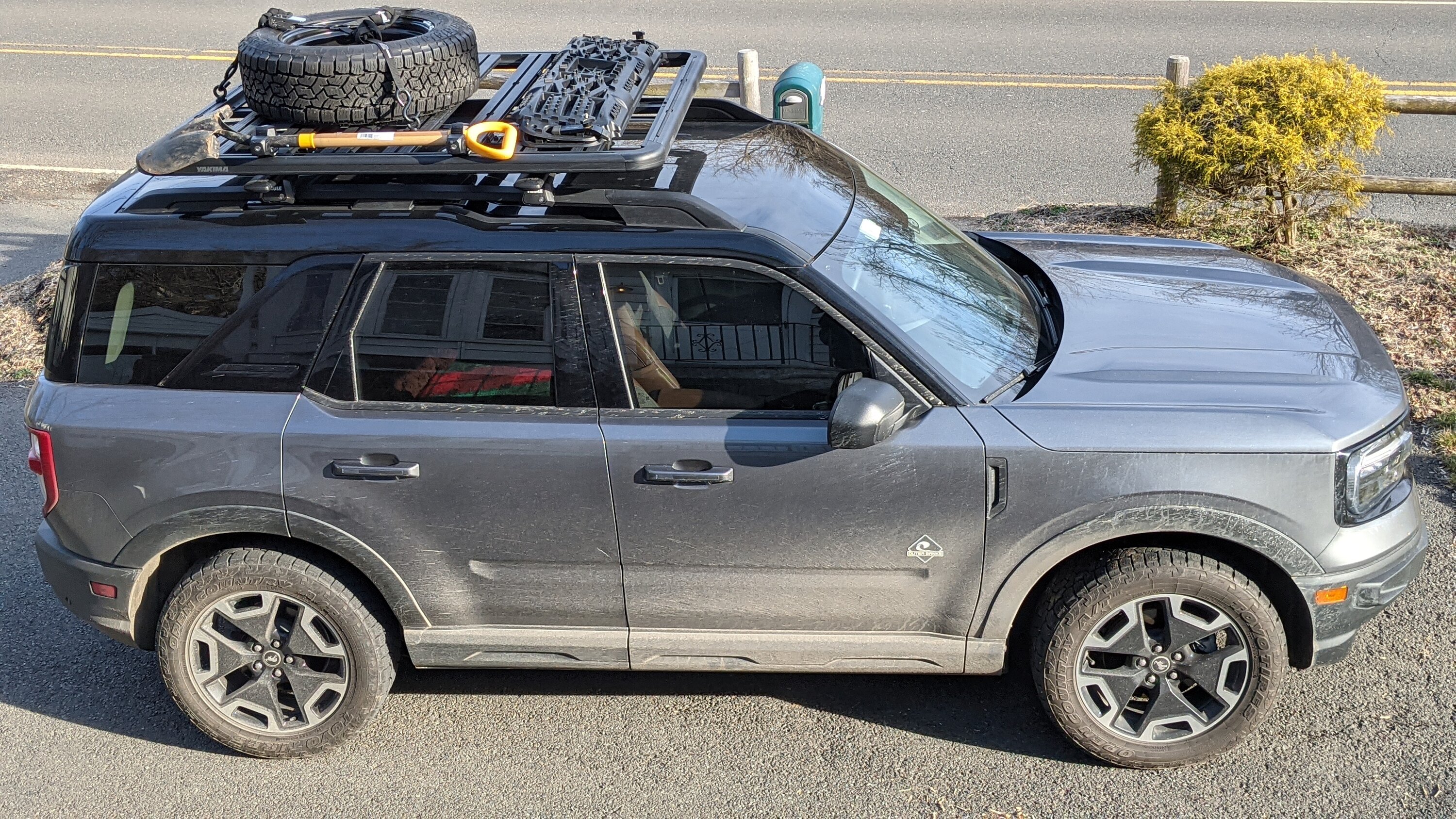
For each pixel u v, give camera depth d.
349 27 4.02
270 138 3.50
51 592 5.16
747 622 3.88
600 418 3.68
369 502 3.74
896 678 4.46
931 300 3.94
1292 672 4.34
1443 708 4.13
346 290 3.70
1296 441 3.56
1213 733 3.85
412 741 4.22
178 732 4.33
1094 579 3.71
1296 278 4.70
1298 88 7.49
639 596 3.85
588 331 3.67
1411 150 9.82
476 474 3.69
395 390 3.75
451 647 3.96
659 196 3.72
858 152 10.36
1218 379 3.79
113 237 3.75
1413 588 4.75
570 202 3.70
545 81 3.87
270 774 4.10
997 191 9.37
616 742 4.18
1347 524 3.64
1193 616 3.74
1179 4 15.16
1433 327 6.77
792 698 4.37
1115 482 3.56
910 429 3.60
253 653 4.00
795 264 3.61
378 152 3.59
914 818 3.79
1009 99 11.64
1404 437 3.81
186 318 3.77
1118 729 3.88
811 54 13.45
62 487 3.85
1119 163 9.88
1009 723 4.20
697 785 3.96
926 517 3.65
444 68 3.73
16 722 4.39
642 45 4.50
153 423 3.75
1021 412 3.62
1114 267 4.69
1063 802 3.82
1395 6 14.55
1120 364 3.86
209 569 3.88
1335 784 3.84
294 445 3.71
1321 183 7.58
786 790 3.92
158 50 14.70
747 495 3.65
